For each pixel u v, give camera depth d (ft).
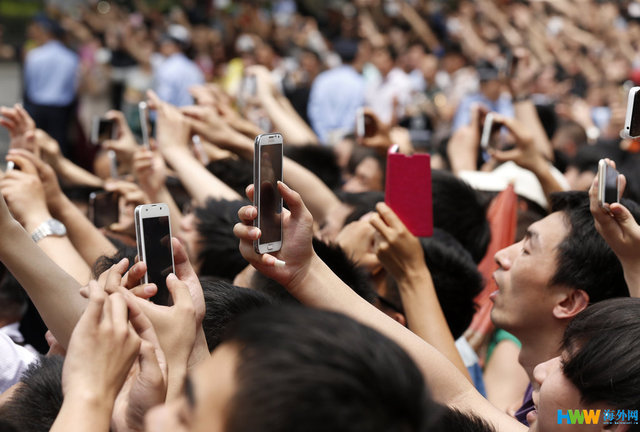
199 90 21.34
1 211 10.05
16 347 11.84
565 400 8.86
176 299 8.60
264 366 5.45
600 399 8.59
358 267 13.01
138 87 60.44
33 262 10.19
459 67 58.59
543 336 12.52
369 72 62.59
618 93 48.34
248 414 5.36
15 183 13.79
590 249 12.09
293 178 18.19
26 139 17.46
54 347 11.48
